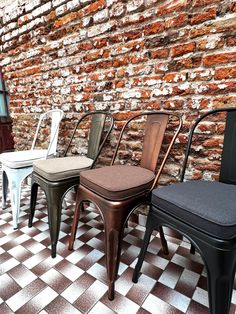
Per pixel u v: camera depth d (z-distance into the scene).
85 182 1.08
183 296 0.94
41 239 1.38
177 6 1.14
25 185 2.38
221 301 0.67
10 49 2.21
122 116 1.51
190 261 1.17
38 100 2.10
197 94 1.17
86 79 1.65
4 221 1.62
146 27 1.28
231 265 0.66
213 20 1.06
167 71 1.25
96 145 1.49
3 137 3.99
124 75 1.43
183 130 1.25
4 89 3.99
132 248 1.28
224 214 0.67
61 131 1.95
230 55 1.05
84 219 1.65
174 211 0.79
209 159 1.20
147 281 1.03
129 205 0.95
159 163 1.38
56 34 1.75
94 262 1.16
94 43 1.53
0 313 0.87
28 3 1.86
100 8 1.43
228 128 1.00
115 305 0.90
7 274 1.07
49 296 0.94
